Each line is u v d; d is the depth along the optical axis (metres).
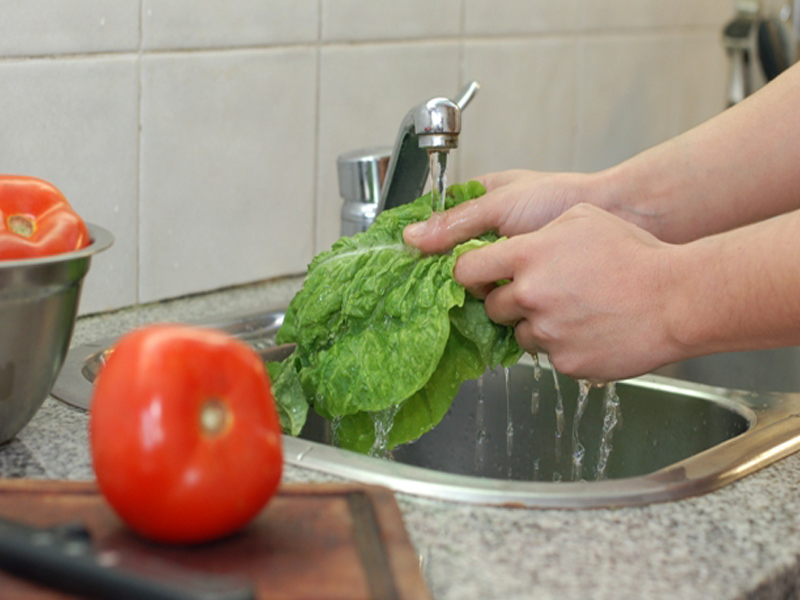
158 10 1.01
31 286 0.60
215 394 0.48
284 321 0.85
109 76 0.99
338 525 0.52
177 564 0.47
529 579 0.52
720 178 0.85
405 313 0.77
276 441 0.50
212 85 1.08
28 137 0.94
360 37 1.22
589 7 1.53
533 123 1.49
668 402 0.93
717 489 0.65
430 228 0.78
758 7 1.53
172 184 1.07
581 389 0.82
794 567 0.55
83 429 0.71
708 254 0.68
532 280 0.71
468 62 1.37
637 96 1.67
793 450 0.73
